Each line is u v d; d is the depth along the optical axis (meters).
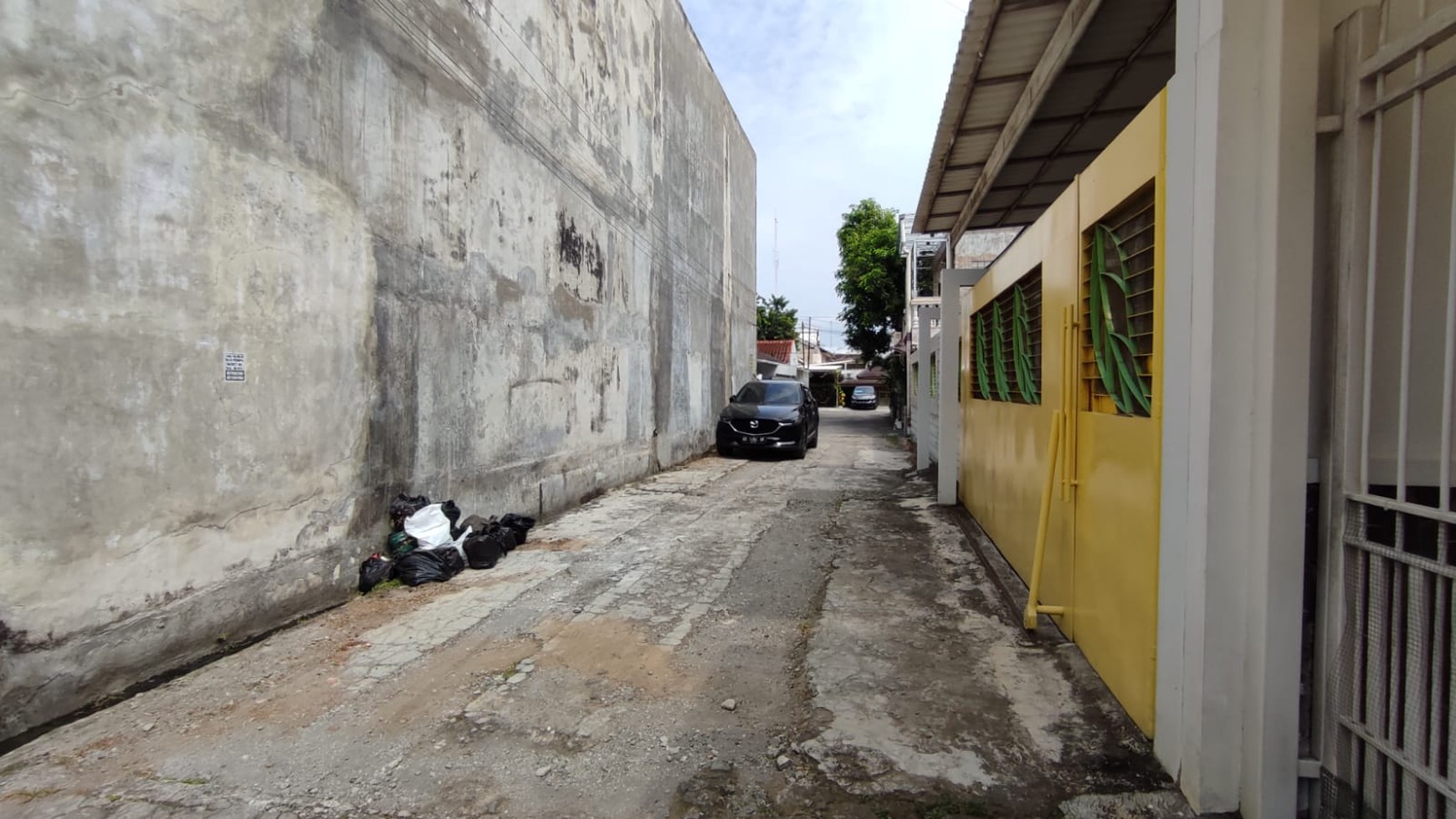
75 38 3.08
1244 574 2.44
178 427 3.58
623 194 9.80
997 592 5.05
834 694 3.44
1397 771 2.14
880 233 26.72
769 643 4.13
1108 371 3.52
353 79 4.72
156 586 3.49
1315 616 2.41
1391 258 2.31
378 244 4.98
